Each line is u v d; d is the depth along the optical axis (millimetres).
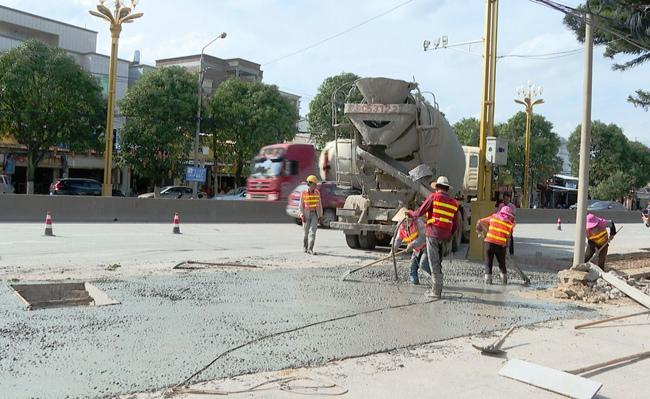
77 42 49781
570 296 9297
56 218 20750
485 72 13492
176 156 39125
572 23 13484
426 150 13523
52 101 34000
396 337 6336
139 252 12773
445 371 5254
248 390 4523
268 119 41469
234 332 6215
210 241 15906
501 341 5926
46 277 8898
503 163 13695
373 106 13156
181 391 4441
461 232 15695
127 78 49938
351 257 13297
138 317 6641
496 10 13453
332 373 5051
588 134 10625
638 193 70375
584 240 10586
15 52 33375
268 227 22422
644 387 5062
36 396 4211
